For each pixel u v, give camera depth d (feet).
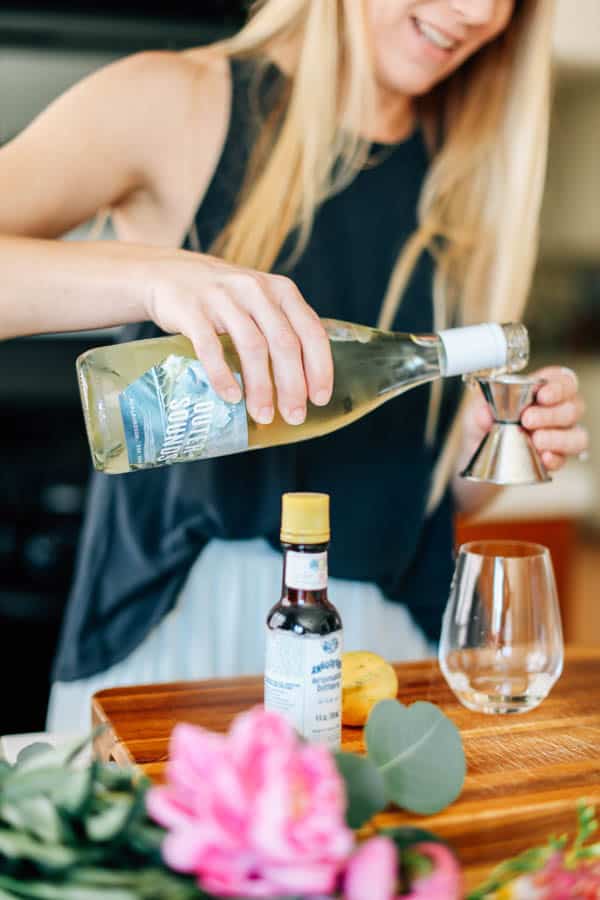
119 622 3.79
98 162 3.50
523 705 2.73
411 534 3.93
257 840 1.43
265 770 1.49
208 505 3.65
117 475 3.79
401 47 3.60
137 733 2.58
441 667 2.80
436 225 3.98
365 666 2.67
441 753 2.11
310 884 1.43
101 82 3.53
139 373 2.61
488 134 3.97
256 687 2.96
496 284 4.01
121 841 1.62
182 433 2.65
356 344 2.99
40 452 6.97
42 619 6.75
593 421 12.44
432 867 1.66
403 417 3.87
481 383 2.86
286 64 3.77
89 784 1.69
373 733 2.13
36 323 2.86
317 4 3.61
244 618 3.75
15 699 6.72
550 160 11.99
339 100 3.83
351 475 3.83
